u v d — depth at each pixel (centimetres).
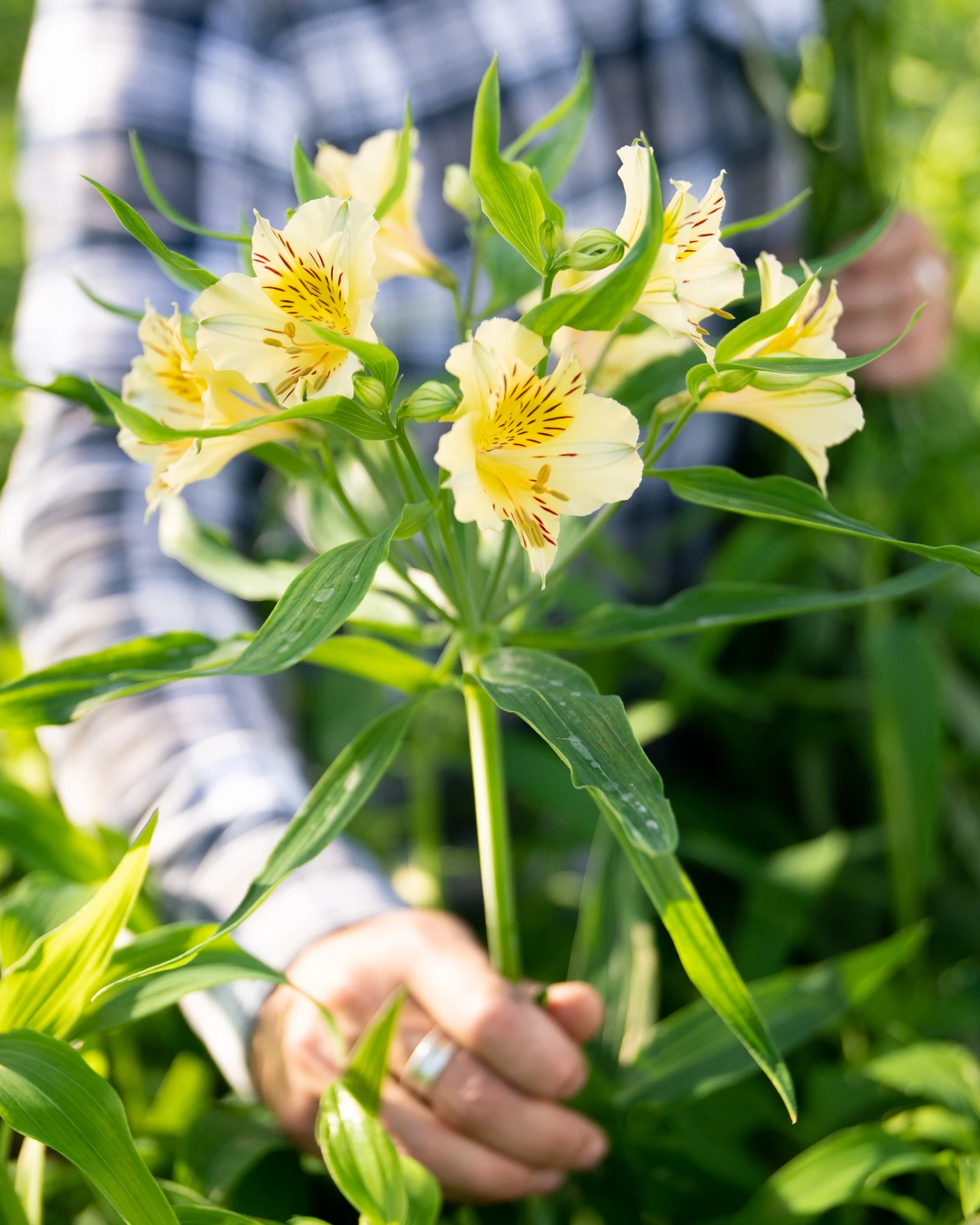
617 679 105
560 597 90
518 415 50
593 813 90
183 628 77
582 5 103
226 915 68
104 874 70
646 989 73
